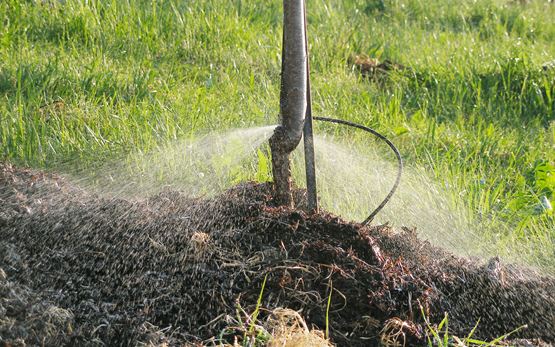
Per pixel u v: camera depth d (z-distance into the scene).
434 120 4.55
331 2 7.28
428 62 5.79
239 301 1.90
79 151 3.47
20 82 3.96
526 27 7.80
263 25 6.18
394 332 1.89
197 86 4.66
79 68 4.47
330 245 2.09
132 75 4.50
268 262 2.03
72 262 2.02
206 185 3.29
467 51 6.11
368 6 7.85
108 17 5.41
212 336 1.79
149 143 3.62
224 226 2.25
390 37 6.66
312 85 5.01
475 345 1.94
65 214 2.31
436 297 2.04
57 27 5.21
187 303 1.89
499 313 2.11
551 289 2.25
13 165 2.91
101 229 2.22
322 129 4.24
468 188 3.52
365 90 5.13
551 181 3.45
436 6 8.22
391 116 4.56
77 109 3.88
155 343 1.73
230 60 5.25
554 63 5.57
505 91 5.21
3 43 4.61
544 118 4.98
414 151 4.10
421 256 2.39
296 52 1.99
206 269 2.00
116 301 1.88
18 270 1.93
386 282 1.99
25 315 1.73
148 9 5.83
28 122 3.55
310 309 1.93
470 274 2.29
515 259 2.81
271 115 4.23
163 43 5.33
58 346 1.68
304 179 3.42
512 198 3.46
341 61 5.70
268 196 2.49
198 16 5.89
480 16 8.11
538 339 1.95
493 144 4.19
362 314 1.94
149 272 1.99
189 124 3.88
